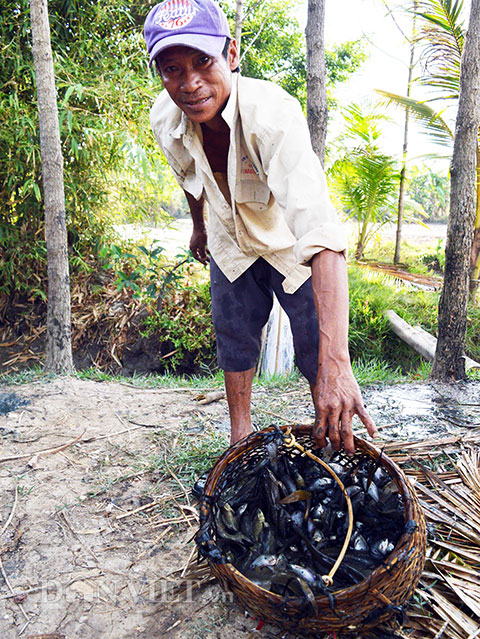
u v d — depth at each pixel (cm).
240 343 239
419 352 585
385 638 160
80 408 339
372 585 137
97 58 618
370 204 995
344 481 188
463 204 378
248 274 228
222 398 360
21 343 634
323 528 175
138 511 233
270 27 892
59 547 211
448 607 173
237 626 173
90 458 277
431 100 780
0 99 552
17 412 330
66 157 618
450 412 350
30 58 569
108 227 718
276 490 179
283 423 315
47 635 170
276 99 173
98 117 588
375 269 915
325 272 150
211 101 167
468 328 705
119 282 620
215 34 157
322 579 144
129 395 366
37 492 246
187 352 627
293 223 160
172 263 748
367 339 643
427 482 244
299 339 222
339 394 148
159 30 154
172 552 209
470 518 212
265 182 190
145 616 178
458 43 705
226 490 195
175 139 209
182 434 303
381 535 169
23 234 623
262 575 154
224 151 202
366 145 942
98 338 642
